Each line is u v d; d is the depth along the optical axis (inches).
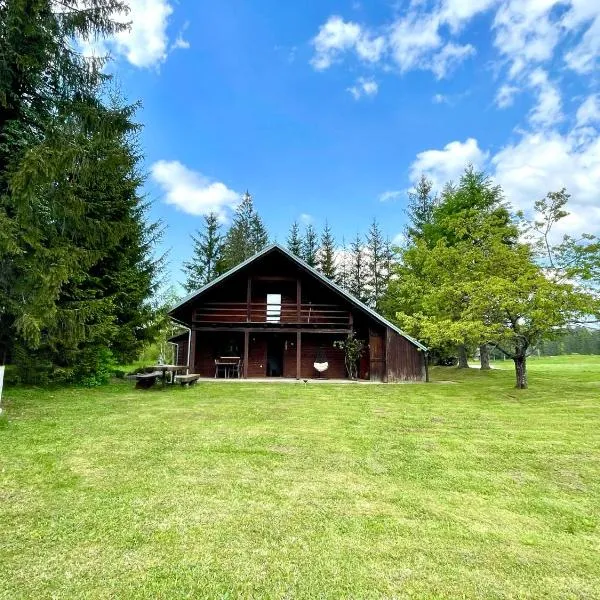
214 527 128.7
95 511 137.8
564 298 459.8
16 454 196.2
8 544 116.3
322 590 99.0
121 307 539.5
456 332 508.1
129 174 593.6
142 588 98.1
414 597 97.6
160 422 277.6
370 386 557.0
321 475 179.5
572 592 101.5
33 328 303.9
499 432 268.4
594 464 202.5
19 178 274.8
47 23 312.5
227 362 674.8
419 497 158.7
